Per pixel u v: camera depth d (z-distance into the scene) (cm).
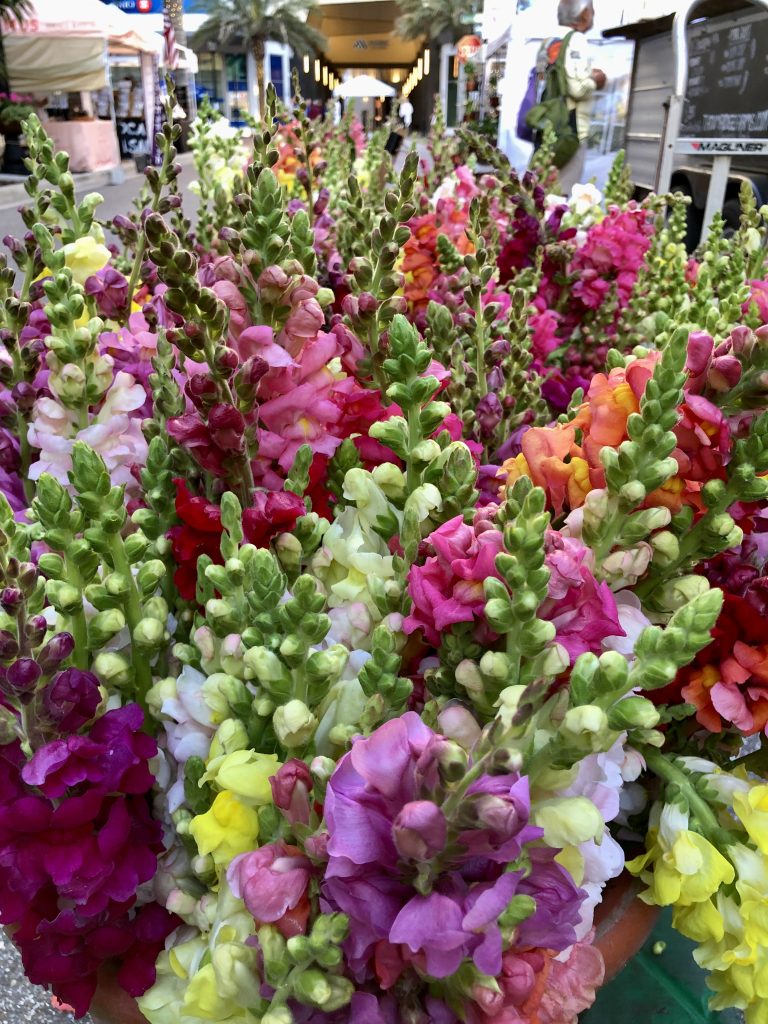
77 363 62
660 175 225
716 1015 93
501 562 38
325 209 127
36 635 40
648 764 55
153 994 47
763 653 52
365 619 50
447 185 155
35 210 80
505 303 101
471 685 42
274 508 50
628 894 57
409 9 2059
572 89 312
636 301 120
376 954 36
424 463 51
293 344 56
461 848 33
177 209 85
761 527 64
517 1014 37
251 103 2141
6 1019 111
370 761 34
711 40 301
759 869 49
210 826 42
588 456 52
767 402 48
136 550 47
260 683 42
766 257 114
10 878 44
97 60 1082
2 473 73
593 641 42
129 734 44
